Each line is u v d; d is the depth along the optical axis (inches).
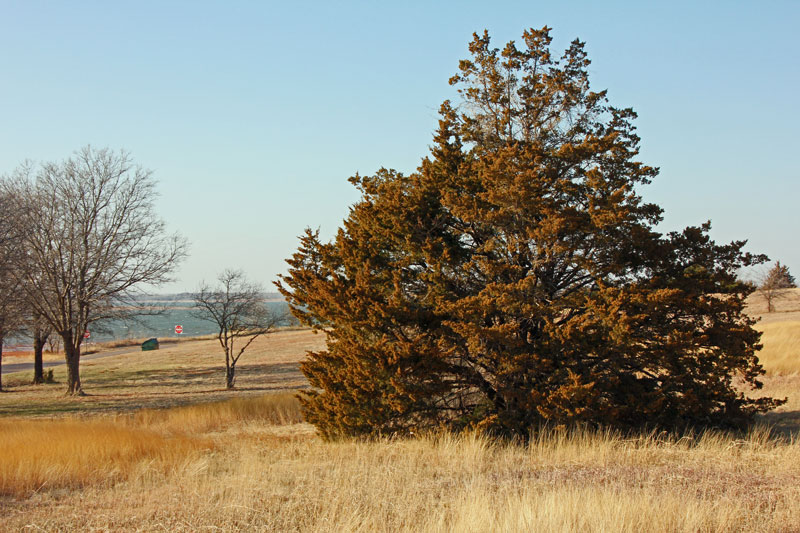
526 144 576.4
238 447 593.3
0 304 1182.3
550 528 256.8
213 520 317.4
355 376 583.2
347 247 657.0
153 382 1681.8
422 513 310.3
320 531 284.5
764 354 1073.5
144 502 370.6
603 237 546.9
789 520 260.1
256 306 1585.9
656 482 343.9
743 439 502.0
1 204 1133.1
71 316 1364.4
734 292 576.1
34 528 319.0
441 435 553.3
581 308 570.6
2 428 697.6
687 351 564.7
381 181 709.3
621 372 571.2
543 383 565.3
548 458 455.2
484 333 538.3
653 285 558.6
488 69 618.8
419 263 634.8
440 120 650.2
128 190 1441.9
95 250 1407.5
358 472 412.2
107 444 542.3
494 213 560.1
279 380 1663.4
